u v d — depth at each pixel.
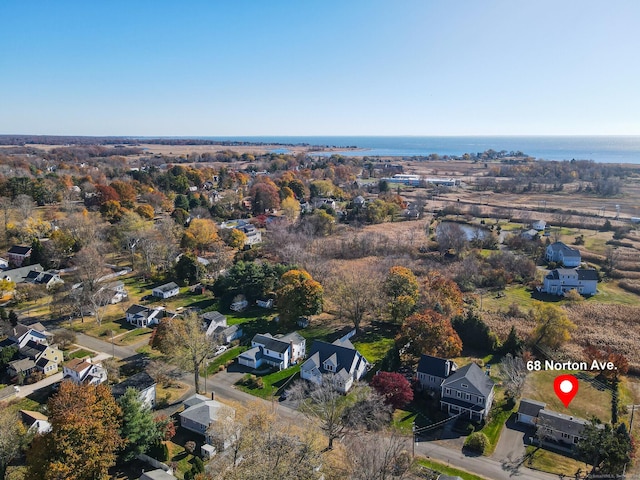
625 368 63.97
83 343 73.94
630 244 126.50
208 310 86.69
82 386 47.41
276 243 121.06
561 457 49.44
